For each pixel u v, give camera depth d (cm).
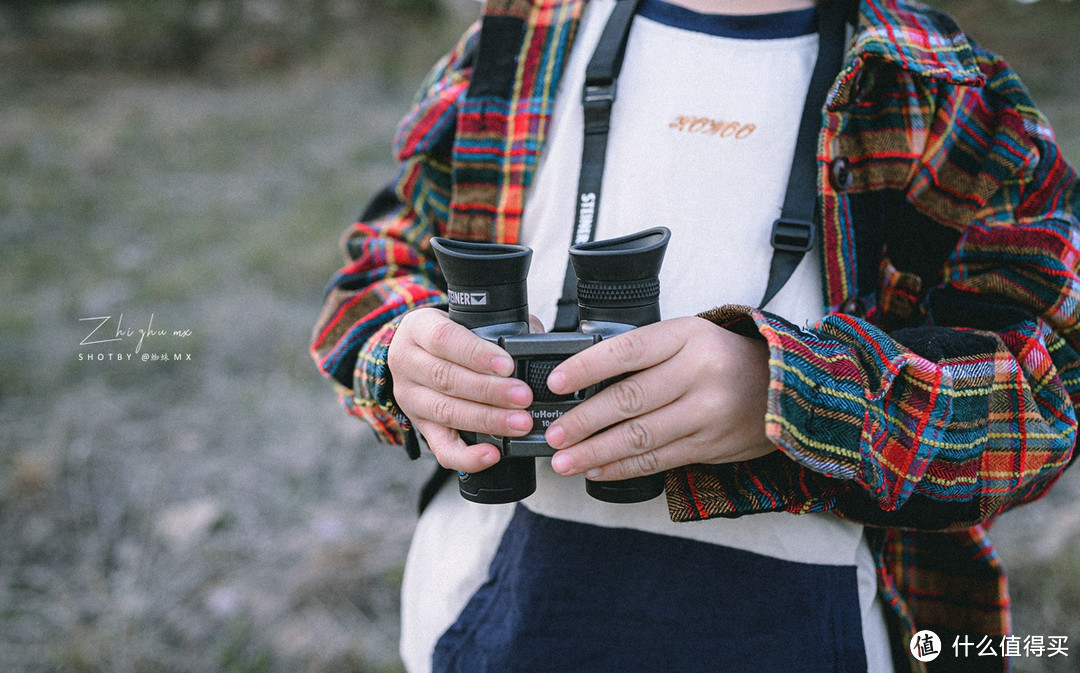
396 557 244
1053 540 236
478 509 109
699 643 94
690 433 75
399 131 113
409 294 104
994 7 1002
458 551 109
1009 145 93
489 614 103
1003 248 92
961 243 95
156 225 516
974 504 86
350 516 266
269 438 308
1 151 645
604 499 81
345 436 308
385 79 958
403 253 112
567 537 97
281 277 435
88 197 561
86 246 480
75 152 652
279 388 339
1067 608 212
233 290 422
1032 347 89
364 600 229
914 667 101
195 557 246
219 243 486
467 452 79
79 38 990
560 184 101
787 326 77
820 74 96
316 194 577
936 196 95
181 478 283
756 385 76
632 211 98
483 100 105
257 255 458
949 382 82
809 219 93
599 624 96
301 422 317
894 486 81
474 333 79
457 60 115
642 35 102
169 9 1001
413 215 116
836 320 85
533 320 88
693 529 95
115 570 242
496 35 106
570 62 105
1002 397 86
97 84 897
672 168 97
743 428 76
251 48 983
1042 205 96
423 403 82
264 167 643
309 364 356
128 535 257
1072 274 91
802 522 94
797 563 94
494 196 104
